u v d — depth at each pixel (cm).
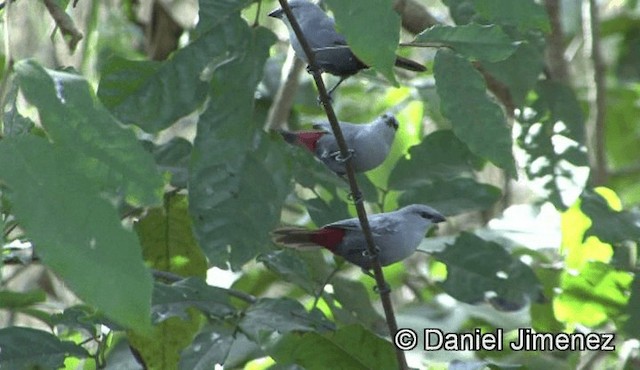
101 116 310
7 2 385
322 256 854
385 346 717
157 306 703
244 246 688
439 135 841
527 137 866
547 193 855
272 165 690
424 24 967
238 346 855
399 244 755
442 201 845
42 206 277
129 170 308
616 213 847
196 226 679
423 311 970
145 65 662
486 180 1236
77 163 296
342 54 669
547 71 908
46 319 836
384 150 745
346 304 856
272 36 656
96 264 271
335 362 730
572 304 891
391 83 338
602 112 1169
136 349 791
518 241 988
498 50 481
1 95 378
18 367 668
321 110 1219
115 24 1150
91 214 277
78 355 683
